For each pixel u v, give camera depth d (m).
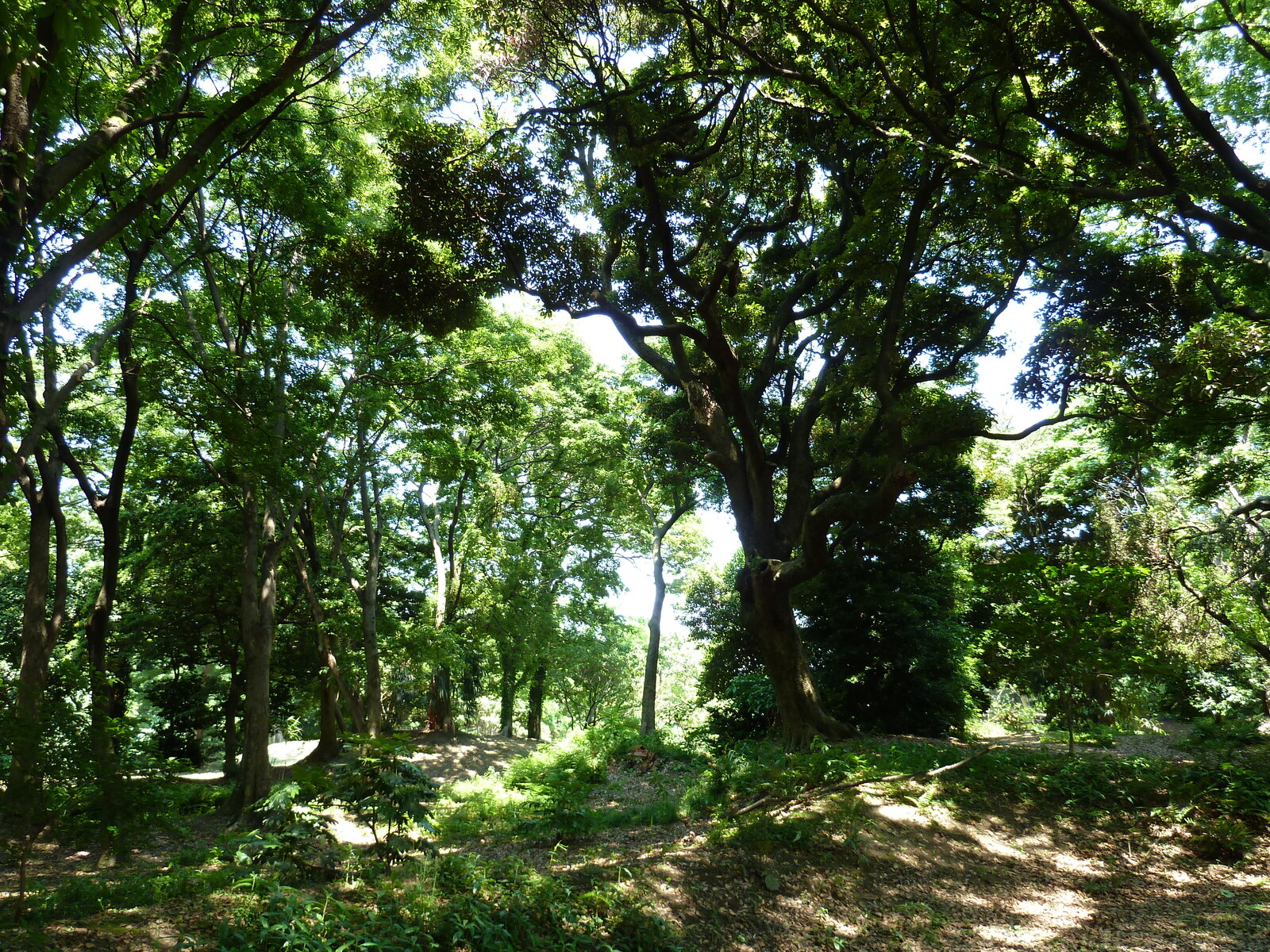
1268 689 17.91
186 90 9.53
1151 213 10.42
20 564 24.88
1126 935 6.34
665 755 18.39
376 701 21.03
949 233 15.86
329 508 20.06
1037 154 12.29
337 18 9.89
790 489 15.84
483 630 25.38
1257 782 9.27
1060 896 7.30
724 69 11.04
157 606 23.70
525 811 11.66
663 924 5.74
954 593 20.08
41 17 3.78
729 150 14.95
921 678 17.98
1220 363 10.68
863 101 11.01
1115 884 7.60
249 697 15.30
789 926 6.27
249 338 15.80
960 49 11.17
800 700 14.34
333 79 13.70
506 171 12.03
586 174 16.67
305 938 4.29
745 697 19.50
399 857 6.62
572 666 30.55
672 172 14.38
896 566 19.05
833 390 15.92
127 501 23.09
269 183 14.30
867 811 8.63
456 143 12.07
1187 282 13.23
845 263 13.30
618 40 12.60
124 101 7.02
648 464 24.53
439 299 13.23
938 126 10.27
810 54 11.52
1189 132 10.91
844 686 18.55
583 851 8.53
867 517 12.73
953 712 18.38
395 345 17.95
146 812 7.14
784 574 13.83
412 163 11.88
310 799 6.62
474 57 14.00
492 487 24.89
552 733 43.62
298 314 16.39
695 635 24.19
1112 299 13.79
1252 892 7.16
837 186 17.03
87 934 4.55
